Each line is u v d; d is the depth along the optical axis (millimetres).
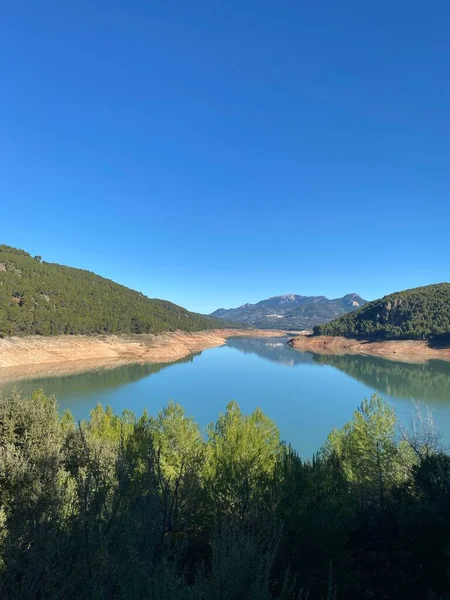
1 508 10227
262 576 7789
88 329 143250
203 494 14383
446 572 10820
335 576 12688
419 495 15297
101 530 8289
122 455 13047
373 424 22703
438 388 80562
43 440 14742
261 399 71062
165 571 7055
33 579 6961
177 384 85750
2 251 179250
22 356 108250
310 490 14938
